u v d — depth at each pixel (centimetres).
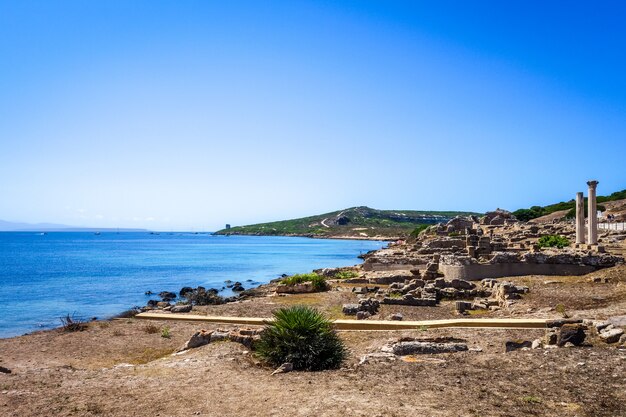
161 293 4362
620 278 2828
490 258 3638
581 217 4647
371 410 930
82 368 1582
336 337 1468
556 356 1298
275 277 6469
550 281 3000
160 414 966
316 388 1111
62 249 14400
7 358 1741
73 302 3966
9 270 7100
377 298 2889
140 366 1463
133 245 18025
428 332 1823
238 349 1595
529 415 892
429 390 1067
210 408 991
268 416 923
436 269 3788
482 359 1350
